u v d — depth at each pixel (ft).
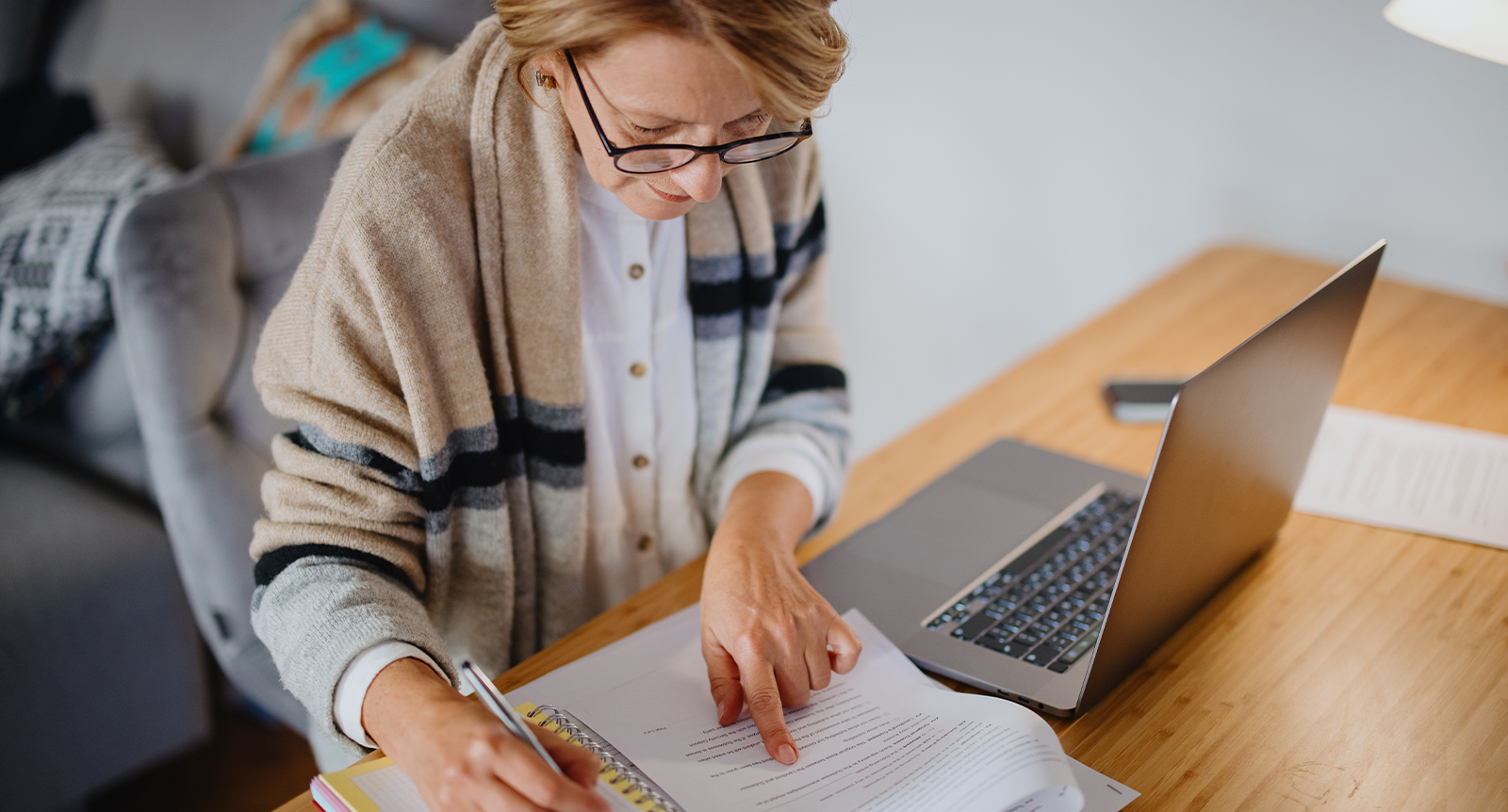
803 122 2.23
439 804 1.83
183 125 6.73
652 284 2.88
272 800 5.38
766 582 2.43
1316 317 2.36
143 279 3.89
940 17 5.93
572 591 3.05
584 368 2.88
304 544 2.39
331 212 2.38
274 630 2.27
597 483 3.04
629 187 2.26
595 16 1.87
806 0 1.92
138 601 4.94
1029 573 2.76
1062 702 2.30
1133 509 3.04
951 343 6.77
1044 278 6.26
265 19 6.39
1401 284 4.58
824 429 3.16
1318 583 2.78
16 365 5.18
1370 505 3.11
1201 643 2.54
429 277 2.41
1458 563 2.86
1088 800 2.06
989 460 3.31
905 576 2.76
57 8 7.72
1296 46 5.03
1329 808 2.05
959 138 6.17
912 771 2.03
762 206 2.92
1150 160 5.66
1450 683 2.41
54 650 4.69
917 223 6.54
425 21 5.87
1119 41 5.48
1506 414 3.57
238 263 4.16
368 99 5.57
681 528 3.26
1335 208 5.23
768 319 3.09
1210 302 4.42
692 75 1.94
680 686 2.33
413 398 2.39
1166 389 3.67
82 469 5.55
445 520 2.57
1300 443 2.67
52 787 4.82
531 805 1.75
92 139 5.97
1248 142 5.34
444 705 1.95
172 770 5.62
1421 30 3.14
